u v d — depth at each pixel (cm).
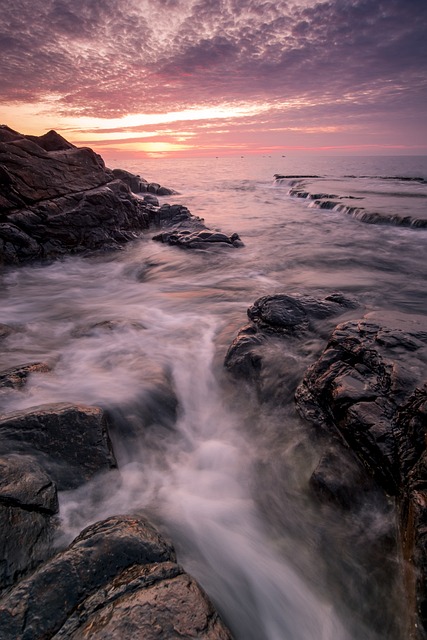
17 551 300
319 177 5284
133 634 228
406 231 1798
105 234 1572
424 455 361
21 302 1036
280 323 710
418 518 316
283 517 412
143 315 906
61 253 1435
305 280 1119
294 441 504
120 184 1838
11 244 1312
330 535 388
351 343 553
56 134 1869
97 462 418
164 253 1479
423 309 866
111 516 376
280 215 2414
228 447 513
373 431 421
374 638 307
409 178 4831
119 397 545
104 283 1213
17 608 250
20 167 1477
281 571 356
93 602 254
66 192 1559
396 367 478
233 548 373
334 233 1819
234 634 300
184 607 249
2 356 694
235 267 1280
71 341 762
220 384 631
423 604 276
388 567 349
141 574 274
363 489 417
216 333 786
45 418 432
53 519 352
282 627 314
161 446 508
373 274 1167
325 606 330
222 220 2247
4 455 385
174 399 579
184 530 383
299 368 599
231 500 429
